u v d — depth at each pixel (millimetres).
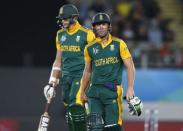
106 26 25719
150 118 37062
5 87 50094
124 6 56125
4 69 50281
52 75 28750
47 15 54812
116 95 26125
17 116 49719
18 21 54625
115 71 26125
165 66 47750
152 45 52906
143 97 45812
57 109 48406
